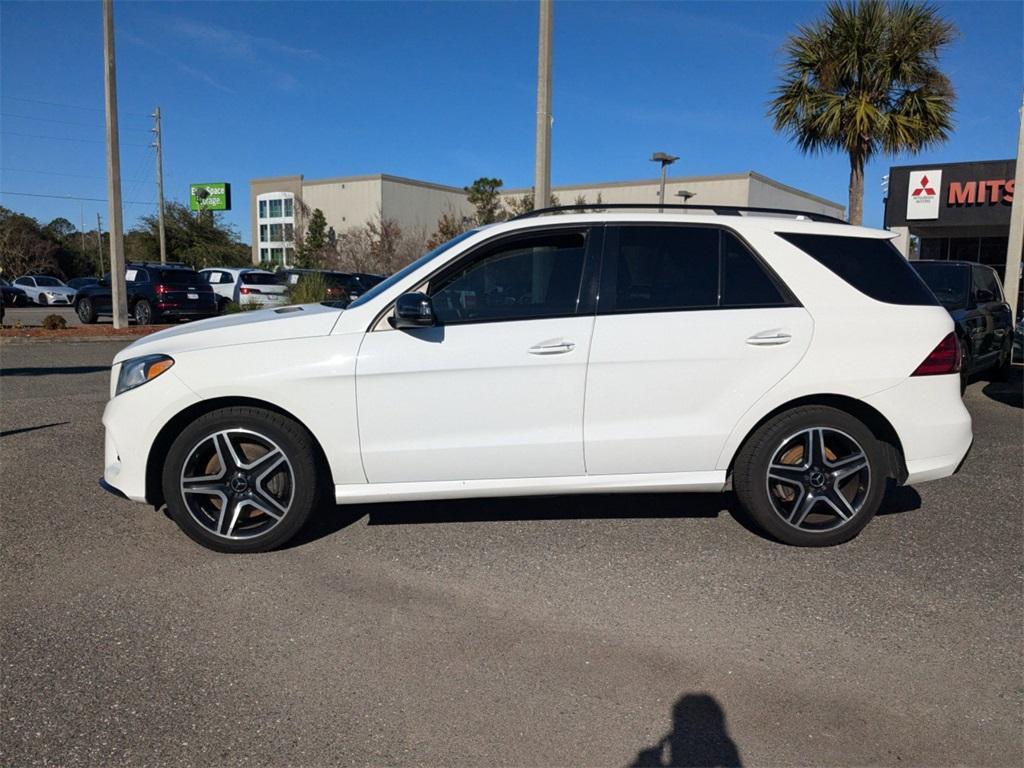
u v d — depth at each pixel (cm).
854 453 442
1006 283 1469
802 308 436
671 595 388
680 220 445
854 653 335
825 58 1492
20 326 2008
